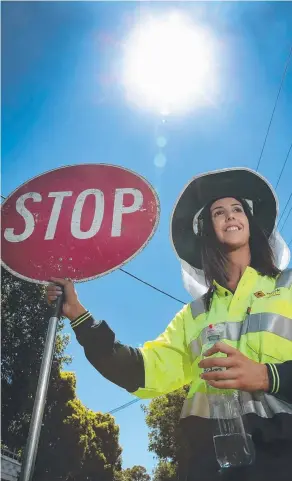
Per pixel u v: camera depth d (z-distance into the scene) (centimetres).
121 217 195
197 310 192
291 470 134
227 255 199
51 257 191
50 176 212
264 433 142
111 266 185
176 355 187
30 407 1142
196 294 220
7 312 1050
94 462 2439
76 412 1873
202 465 147
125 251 187
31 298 1068
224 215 205
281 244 217
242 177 214
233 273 197
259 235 203
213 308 185
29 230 199
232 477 138
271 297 171
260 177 212
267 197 215
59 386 1669
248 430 144
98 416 3017
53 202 204
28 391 1105
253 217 209
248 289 181
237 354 141
